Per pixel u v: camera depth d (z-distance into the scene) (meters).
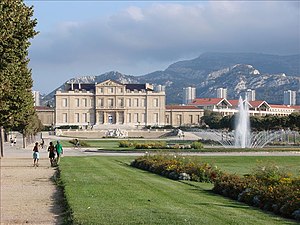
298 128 125.88
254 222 18.48
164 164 41.19
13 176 40.62
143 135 183.62
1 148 69.62
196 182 35.25
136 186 30.72
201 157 62.84
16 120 48.81
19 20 30.00
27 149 95.38
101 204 22.64
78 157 65.25
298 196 21.38
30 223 19.70
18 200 26.34
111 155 70.81
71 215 19.95
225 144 103.75
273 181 26.16
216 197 26.80
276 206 21.52
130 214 19.75
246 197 24.61
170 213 19.98
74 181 33.59
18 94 38.81
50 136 175.38
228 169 47.94
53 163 52.41
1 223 19.75
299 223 18.95
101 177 36.88
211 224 17.55
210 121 184.50
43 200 26.30
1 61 28.75
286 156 66.75
